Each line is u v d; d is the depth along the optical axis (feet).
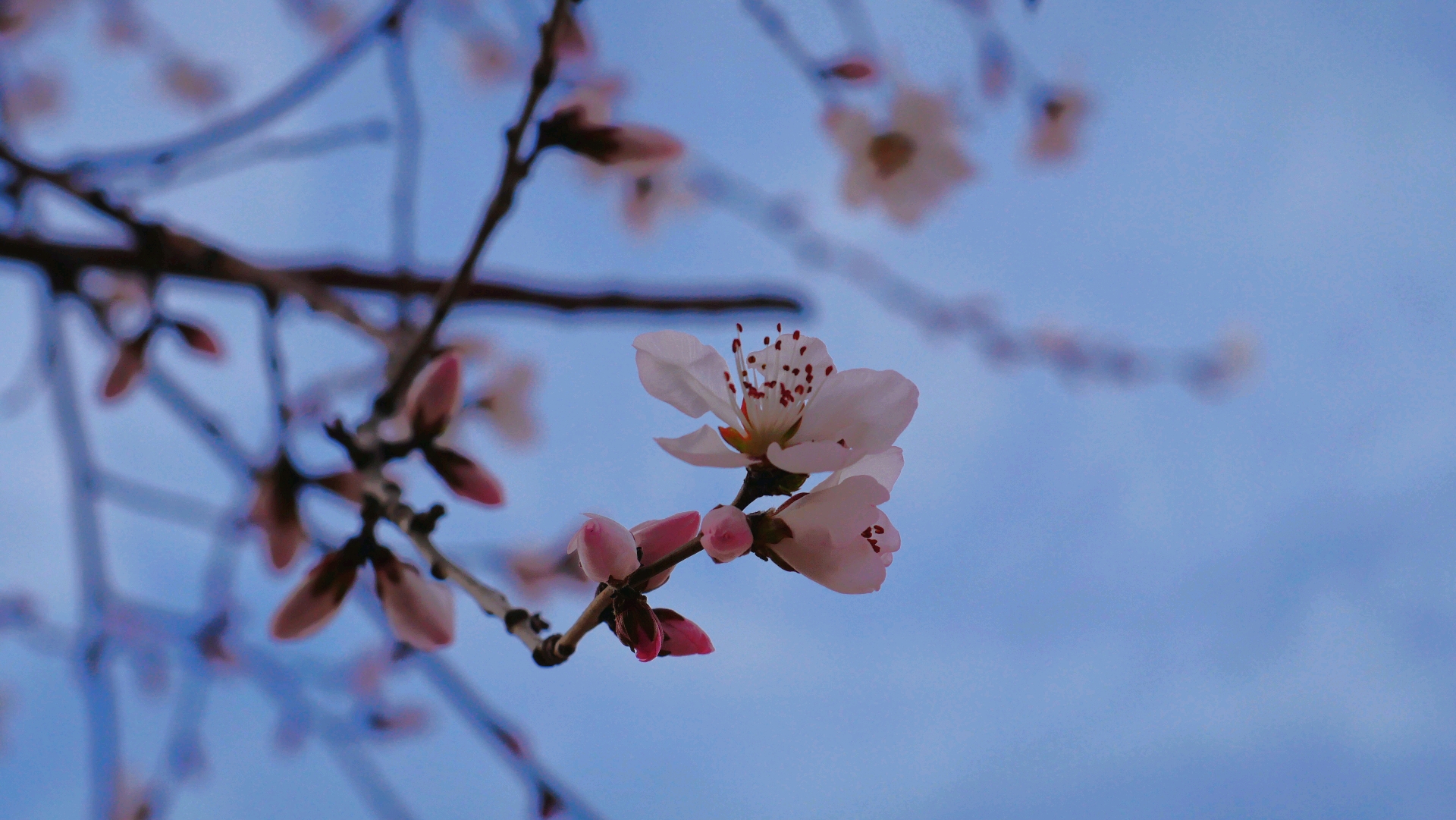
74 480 2.09
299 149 2.10
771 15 2.17
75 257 2.03
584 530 1.78
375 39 2.08
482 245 1.91
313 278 2.07
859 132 2.46
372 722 2.67
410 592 1.89
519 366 2.46
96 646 2.08
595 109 1.92
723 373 1.82
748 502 1.80
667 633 1.80
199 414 2.07
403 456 1.93
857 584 1.79
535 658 1.79
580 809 2.03
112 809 2.06
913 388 1.81
